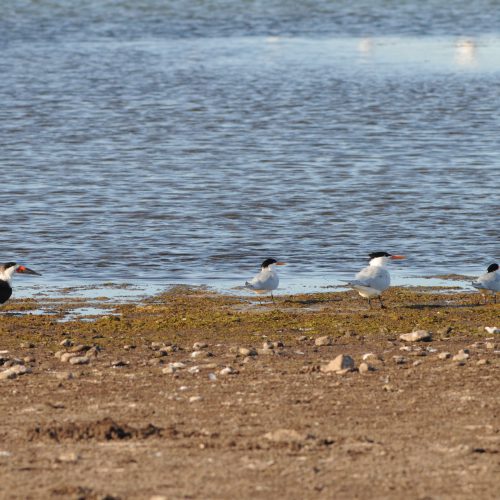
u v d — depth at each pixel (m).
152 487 10.32
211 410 13.02
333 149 43.16
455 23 92.19
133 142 45.12
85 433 11.98
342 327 18.61
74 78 65.12
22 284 23.30
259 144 44.56
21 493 10.16
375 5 103.19
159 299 21.64
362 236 28.48
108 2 103.25
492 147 43.41
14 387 14.26
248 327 18.67
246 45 80.38
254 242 27.86
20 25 90.44
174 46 79.88
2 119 51.22
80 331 18.47
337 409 13.01
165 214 31.25
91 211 31.59
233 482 10.45
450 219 30.42
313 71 67.94
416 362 15.45
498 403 13.20
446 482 10.41
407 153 42.06
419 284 23.11
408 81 63.91
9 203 32.69
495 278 20.92
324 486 10.33
